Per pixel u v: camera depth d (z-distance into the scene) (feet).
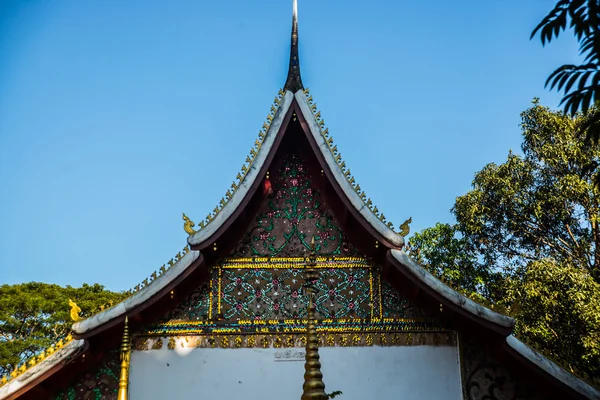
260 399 52.54
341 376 53.31
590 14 35.14
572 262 97.81
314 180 58.39
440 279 53.36
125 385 50.24
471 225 100.94
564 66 35.32
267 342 54.03
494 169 102.27
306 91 57.57
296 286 55.62
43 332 153.69
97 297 162.91
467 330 54.54
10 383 50.19
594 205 96.53
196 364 53.36
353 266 56.08
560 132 98.32
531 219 100.78
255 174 54.85
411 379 53.31
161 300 53.67
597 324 81.92
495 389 53.16
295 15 59.82
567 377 51.34
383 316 54.95
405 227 54.34
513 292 88.28
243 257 56.13
